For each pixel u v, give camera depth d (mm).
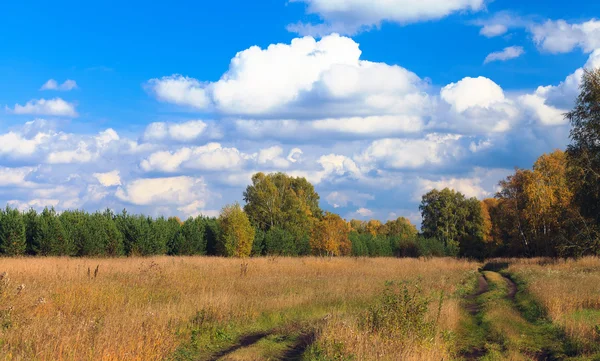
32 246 44719
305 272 32875
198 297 18141
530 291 23391
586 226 42656
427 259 62219
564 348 13234
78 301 16000
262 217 80875
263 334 15109
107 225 49656
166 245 57250
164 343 11977
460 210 91500
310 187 100688
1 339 11281
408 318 13375
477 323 17359
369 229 135875
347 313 17016
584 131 40219
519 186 63562
